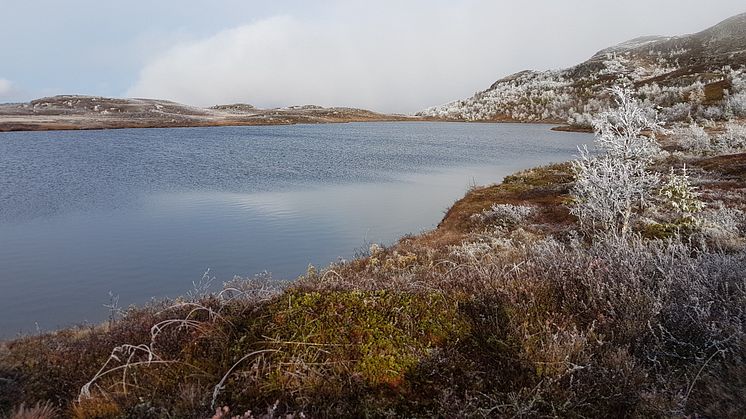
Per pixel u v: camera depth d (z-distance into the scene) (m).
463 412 3.51
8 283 14.93
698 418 3.39
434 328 4.89
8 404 4.38
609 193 12.43
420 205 27.53
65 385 4.71
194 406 3.87
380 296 5.56
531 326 4.57
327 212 25.56
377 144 77.00
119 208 26.56
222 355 4.59
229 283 9.00
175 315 5.82
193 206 27.12
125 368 4.45
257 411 3.84
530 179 32.81
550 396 3.72
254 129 131.50
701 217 12.56
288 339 4.73
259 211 25.83
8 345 7.95
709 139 40.84
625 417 3.53
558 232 15.10
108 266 16.62
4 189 32.47
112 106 173.75
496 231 16.11
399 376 4.23
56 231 21.50
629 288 5.09
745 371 3.57
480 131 128.88
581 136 103.94
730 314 4.37
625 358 3.90
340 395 3.97
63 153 58.88
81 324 10.69
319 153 60.06
